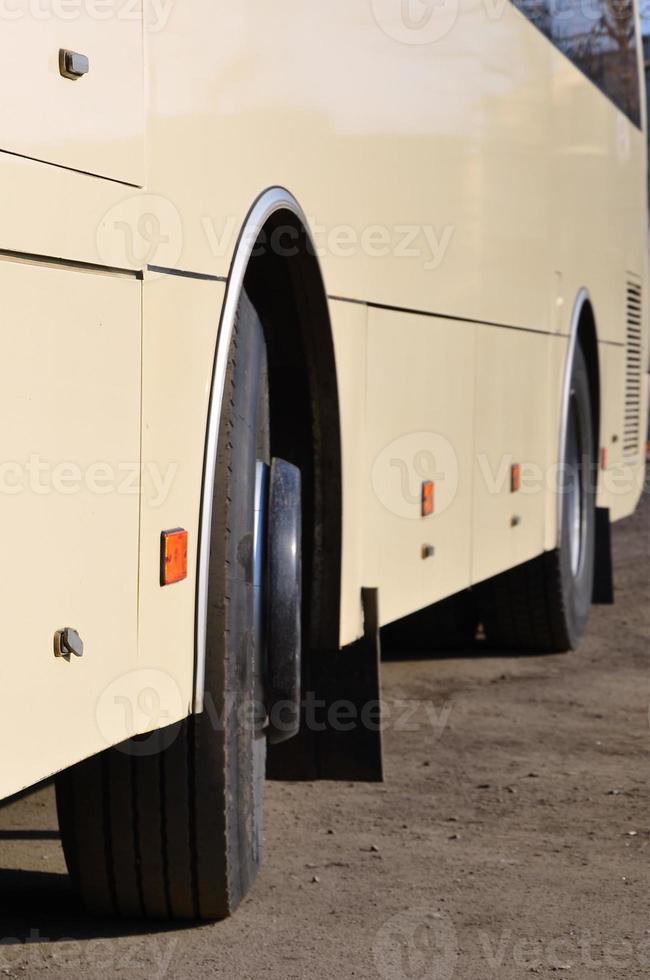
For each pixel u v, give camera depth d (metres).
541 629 15.15
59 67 4.69
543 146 13.35
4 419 4.41
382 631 15.60
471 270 11.06
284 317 7.83
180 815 6.91
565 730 11.88
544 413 13.76
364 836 8.88
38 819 9.21
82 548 4.92
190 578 5.94
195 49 5.98
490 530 11.91
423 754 11.01
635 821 9.34
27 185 4.50
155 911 7.22
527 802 9.73
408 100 9.43
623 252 18.02
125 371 5.23
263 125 6.91
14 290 4.44
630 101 18.25
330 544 8.25
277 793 9.84
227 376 6.71
